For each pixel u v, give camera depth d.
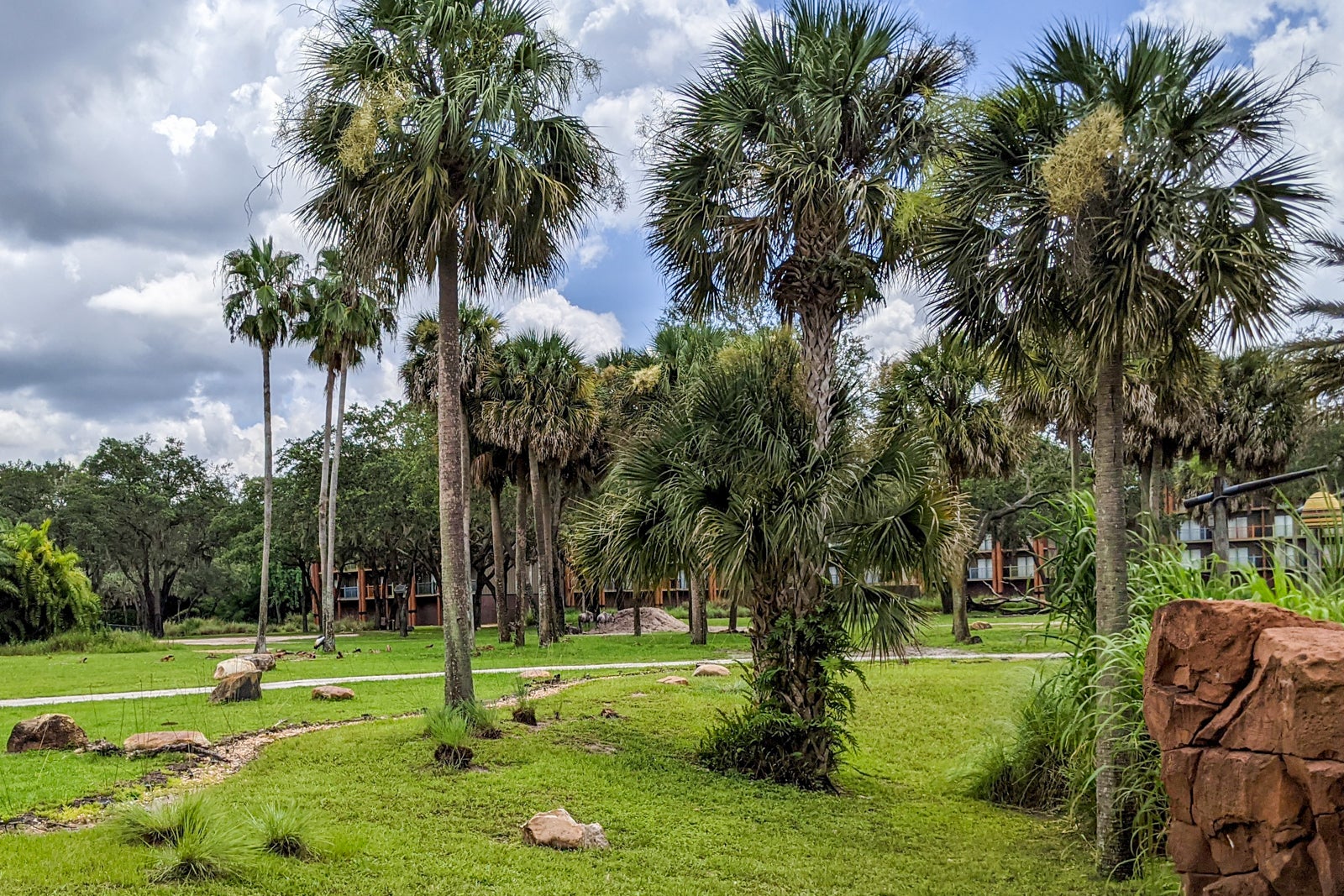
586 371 33.72
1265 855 4.81
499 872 7.48
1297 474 12.62
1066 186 8.07
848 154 12.53
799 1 12.41
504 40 12.97
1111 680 8.57
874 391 12.62
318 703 16.08
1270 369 26.91
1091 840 9.49
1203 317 8.69
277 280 33.41
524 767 11.00
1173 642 5.62
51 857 6.63
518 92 12.51
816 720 11.80
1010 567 67.88
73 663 27.91
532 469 33.59
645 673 22.50
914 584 11.92
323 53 12.63
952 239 9.56
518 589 34.84
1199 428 30.08
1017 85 9.30
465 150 12.48
